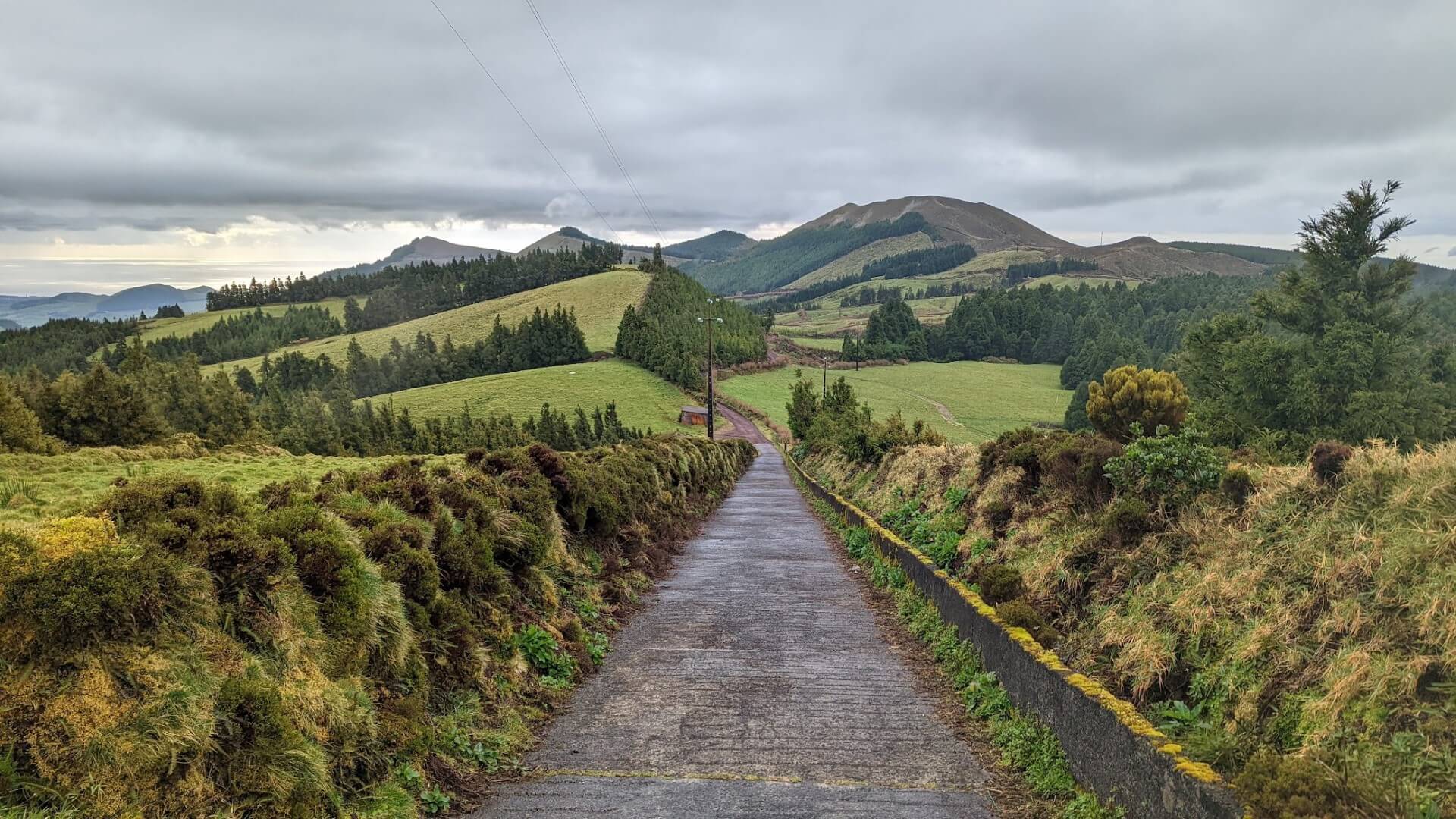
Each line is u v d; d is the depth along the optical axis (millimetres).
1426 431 35281
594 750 5148
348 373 137500
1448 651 3066
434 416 96125
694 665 7090
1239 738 3572
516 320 169125
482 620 6078
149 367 72250
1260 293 43781
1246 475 5543
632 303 166500
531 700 5902
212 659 3449
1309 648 3723
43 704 2891
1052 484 7945
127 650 3139
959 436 86500
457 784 4469
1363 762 2961
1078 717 4398
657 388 109625
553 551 8516
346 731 3875
